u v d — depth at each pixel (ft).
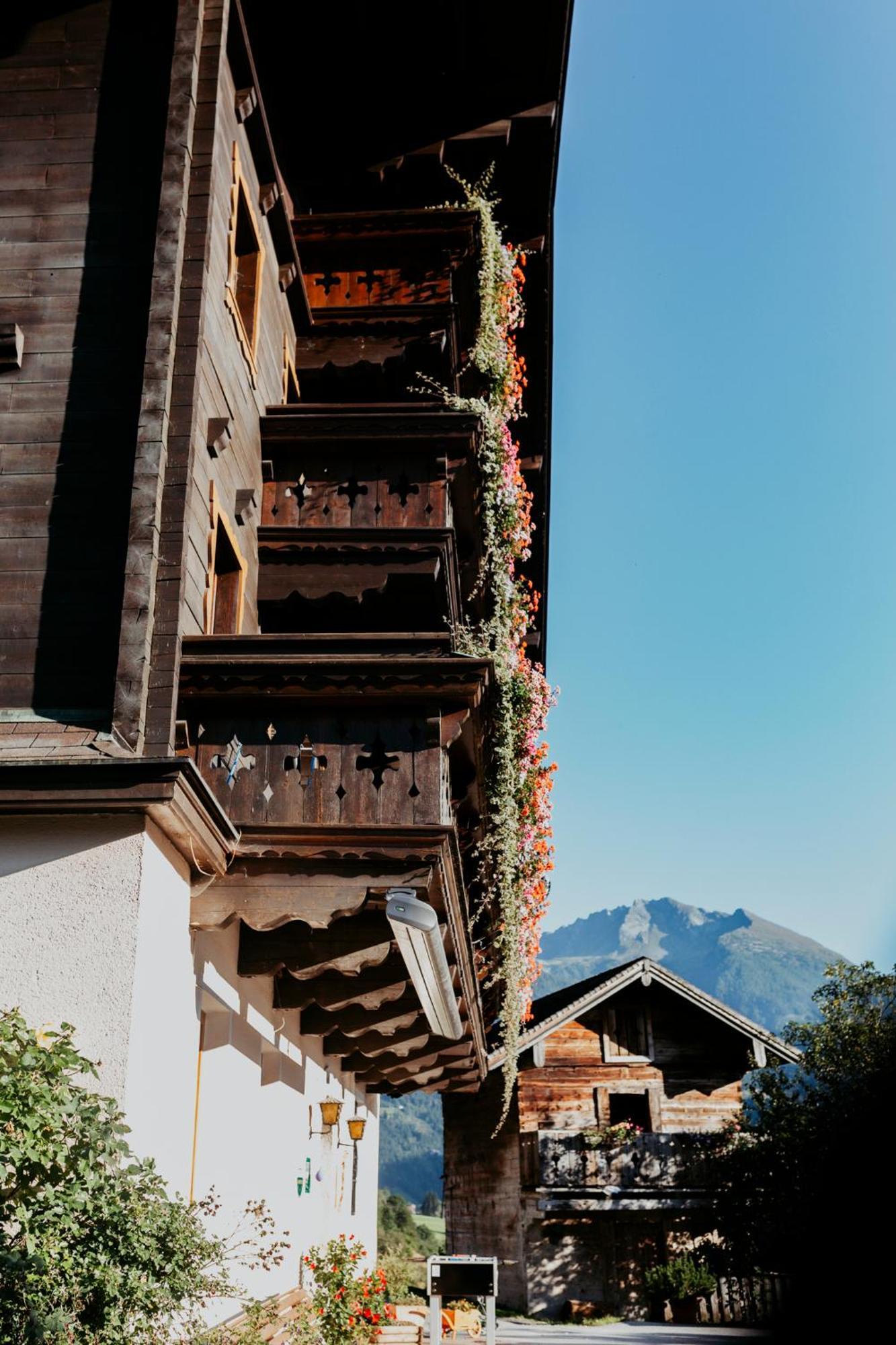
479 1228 86.07
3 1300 12.32
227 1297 18.57
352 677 21.35
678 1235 78.64
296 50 32.68
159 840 18.02
